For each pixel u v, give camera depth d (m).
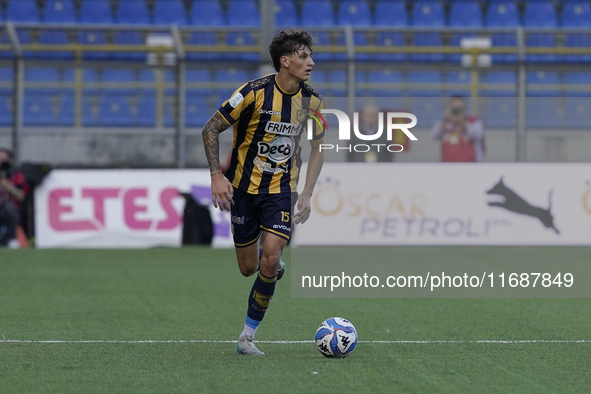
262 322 20.66
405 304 24.53
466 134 44.44
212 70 49.28
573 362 15.12
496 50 47.41
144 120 50.16
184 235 42.78
